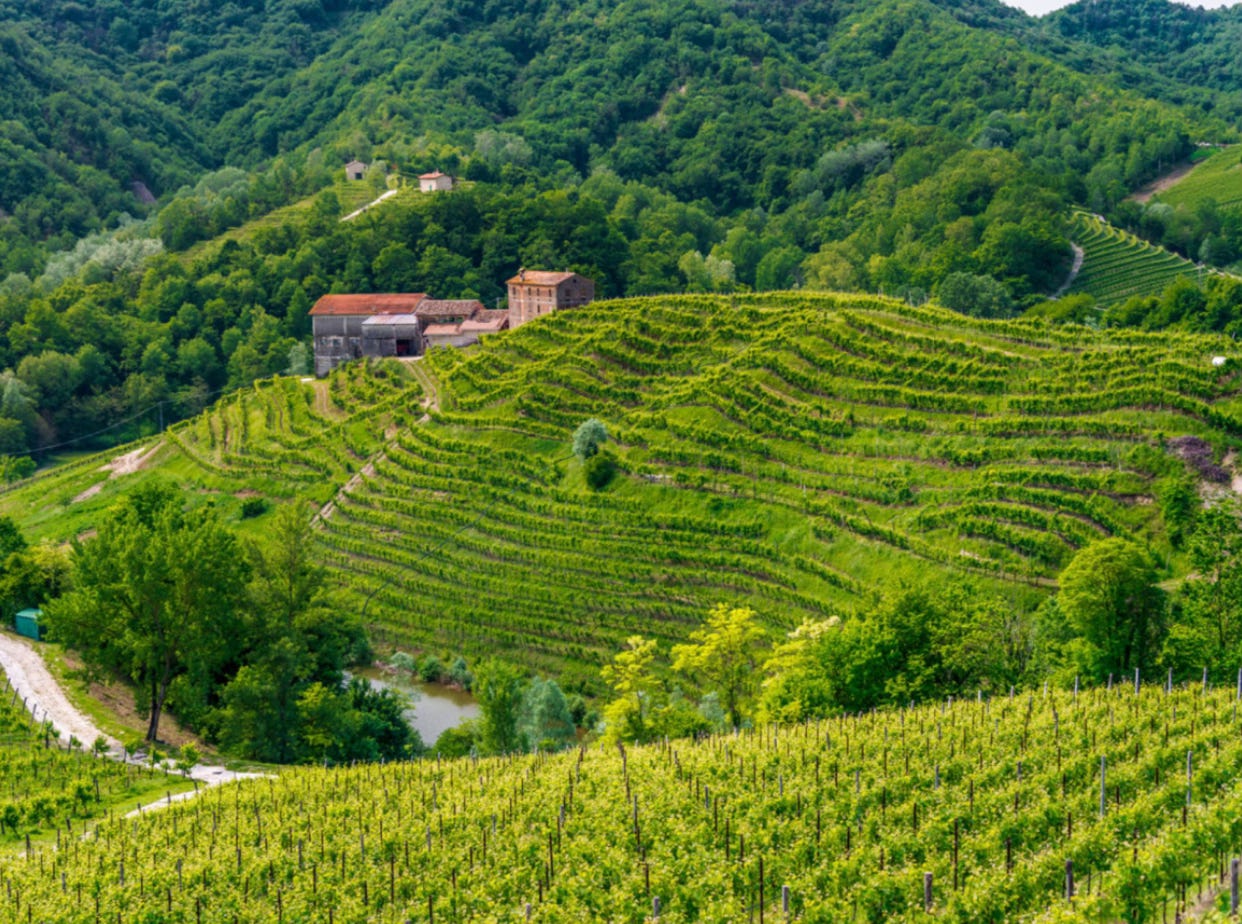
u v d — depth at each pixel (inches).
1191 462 3846.0
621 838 2126.0
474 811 2381.9
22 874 2229.3
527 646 4591.5
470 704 4372.5
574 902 1900.8
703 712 3459.6
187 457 7244.1
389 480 5861.2
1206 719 2279.8
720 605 3698.3
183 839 2386.8
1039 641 3176.7
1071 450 4077.3
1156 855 1640.0
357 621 4827.8
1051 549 3791.8
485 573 4982.8
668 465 5036.9
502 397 6092.5
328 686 3937.0
